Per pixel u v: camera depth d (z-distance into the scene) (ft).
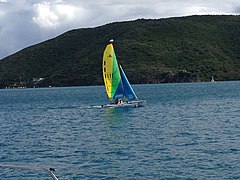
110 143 137.69
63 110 286.05
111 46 252.42
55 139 152.05
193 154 115.44
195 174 95.35
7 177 96.63
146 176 95.09
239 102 300.81
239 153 115.03
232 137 141.79
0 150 132.46
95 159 113.19
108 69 253.03
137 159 111.34
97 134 160.56
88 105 325.21
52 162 112.06
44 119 230.89
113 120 205.57
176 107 272.31
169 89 566.77
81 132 168.86
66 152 125.08
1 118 250.16
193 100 338.34
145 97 397.80
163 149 123.85
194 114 224.74
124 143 136.67
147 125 182.29
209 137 143.43
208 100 332.39
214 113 226.79
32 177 95.96
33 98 496.23
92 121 206.69
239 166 100.89
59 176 95.71
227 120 192.34
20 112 290.35
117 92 256.11
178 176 94.32
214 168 99.86
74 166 106.32
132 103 256.73
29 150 130.93
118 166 104.47
